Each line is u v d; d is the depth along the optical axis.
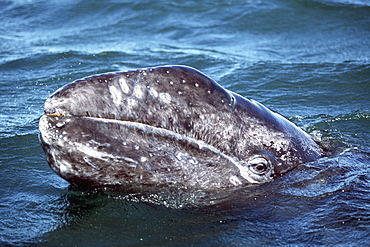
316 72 26.55
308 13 40.72
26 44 34.06
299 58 30.45
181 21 40.38
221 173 11.63
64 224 11.09
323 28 37.81
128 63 28.83
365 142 16.70
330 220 10.88
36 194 12.72
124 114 10.72
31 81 25.31
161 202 11.58
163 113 10.95
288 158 12.57
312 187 12.11
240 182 11.86
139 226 10.95
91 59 29.61
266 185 12.03
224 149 11.58
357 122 19.16
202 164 11.45
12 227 11.01
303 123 19.17
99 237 10.62
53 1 46.75
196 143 11.29
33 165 14.81
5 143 16.61
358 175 12.92
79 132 10.40
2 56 30.62
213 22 40.03
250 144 11.94
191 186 11.55
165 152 11.12
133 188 11.45
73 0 46.53
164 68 11.17
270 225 10.80
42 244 10.34
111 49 32.38
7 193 12.84
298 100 22.31
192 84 11.24
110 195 11.72
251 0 44.31
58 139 10.37
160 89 10.95
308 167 12.78
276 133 12.51
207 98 11.37
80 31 38.25
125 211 11.39
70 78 25.84
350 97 22.52
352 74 25.84
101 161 10.72
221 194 11.67
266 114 12.67
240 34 37.12
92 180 11.22
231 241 10.34
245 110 12.13
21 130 18.03
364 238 10.19
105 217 11.25
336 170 12.92
